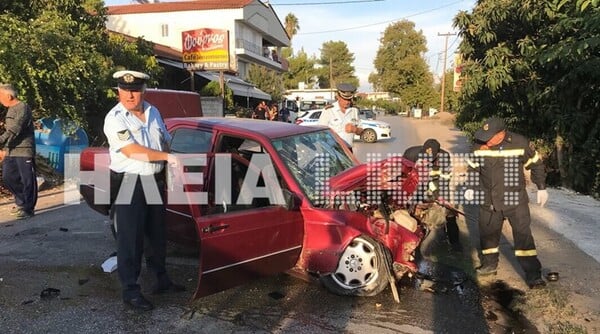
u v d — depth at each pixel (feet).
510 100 34.58
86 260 17.49
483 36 33.22
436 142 16.92
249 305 13.89
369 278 14.30
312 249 14.12
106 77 40.93
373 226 14.39
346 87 20.92
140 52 56.13
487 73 32.42
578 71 26.22
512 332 12.46
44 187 30.78
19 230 21.33
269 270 13.57
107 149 18.42
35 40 33.19
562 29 27.07
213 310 13.58
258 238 12.99
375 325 12.76
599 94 28.07
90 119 42.63
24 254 18.13
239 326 12.67
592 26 19.93
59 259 17.60
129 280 13.46
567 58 24.98
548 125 32.96
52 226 21.93
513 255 18.31
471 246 19.10
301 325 12.73
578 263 17.26
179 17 129.80
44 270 16.55
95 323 12.78
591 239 19.95
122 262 13.43
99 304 13.92
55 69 33.60
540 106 31.65
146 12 130.82
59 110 33.53
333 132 17.81
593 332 12.37
